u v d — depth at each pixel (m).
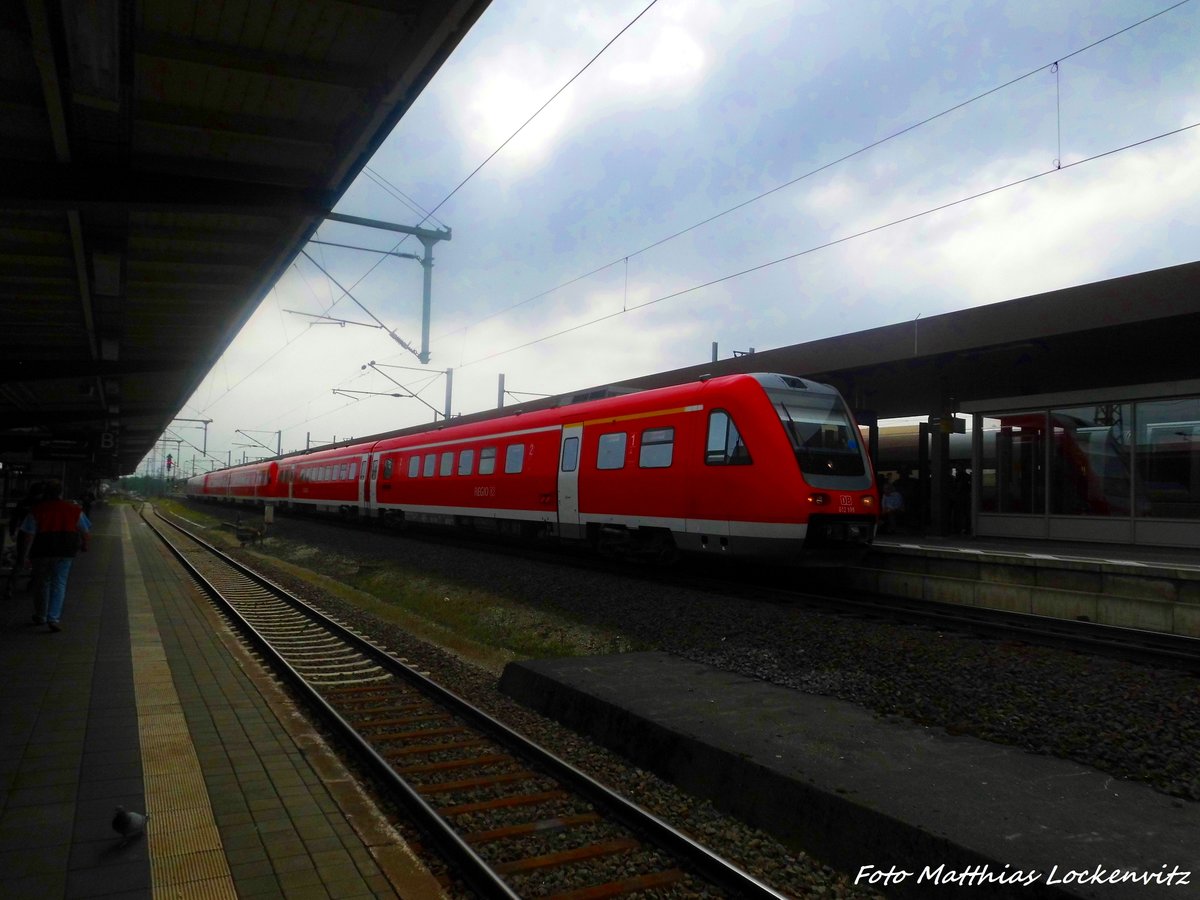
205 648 9.25
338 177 8.70
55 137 7.27
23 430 33.59
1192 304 10.97
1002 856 3.76
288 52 6.66
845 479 11.93
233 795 4.87
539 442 16.45
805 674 7.49
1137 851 3.87
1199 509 13.32
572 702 7.02
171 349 18.14
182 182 8.38
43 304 13.08
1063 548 14.05
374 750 5.82
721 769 5.27
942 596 12.36
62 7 5.39
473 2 5.97
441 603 14.00
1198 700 6.26
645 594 11.68
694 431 12.66
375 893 3.79
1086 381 18.16
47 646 9.01
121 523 41.56
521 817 5.05
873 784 4.71
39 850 4.07
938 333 14.02
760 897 3.95
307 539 26.50
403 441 24.11
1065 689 6.53
